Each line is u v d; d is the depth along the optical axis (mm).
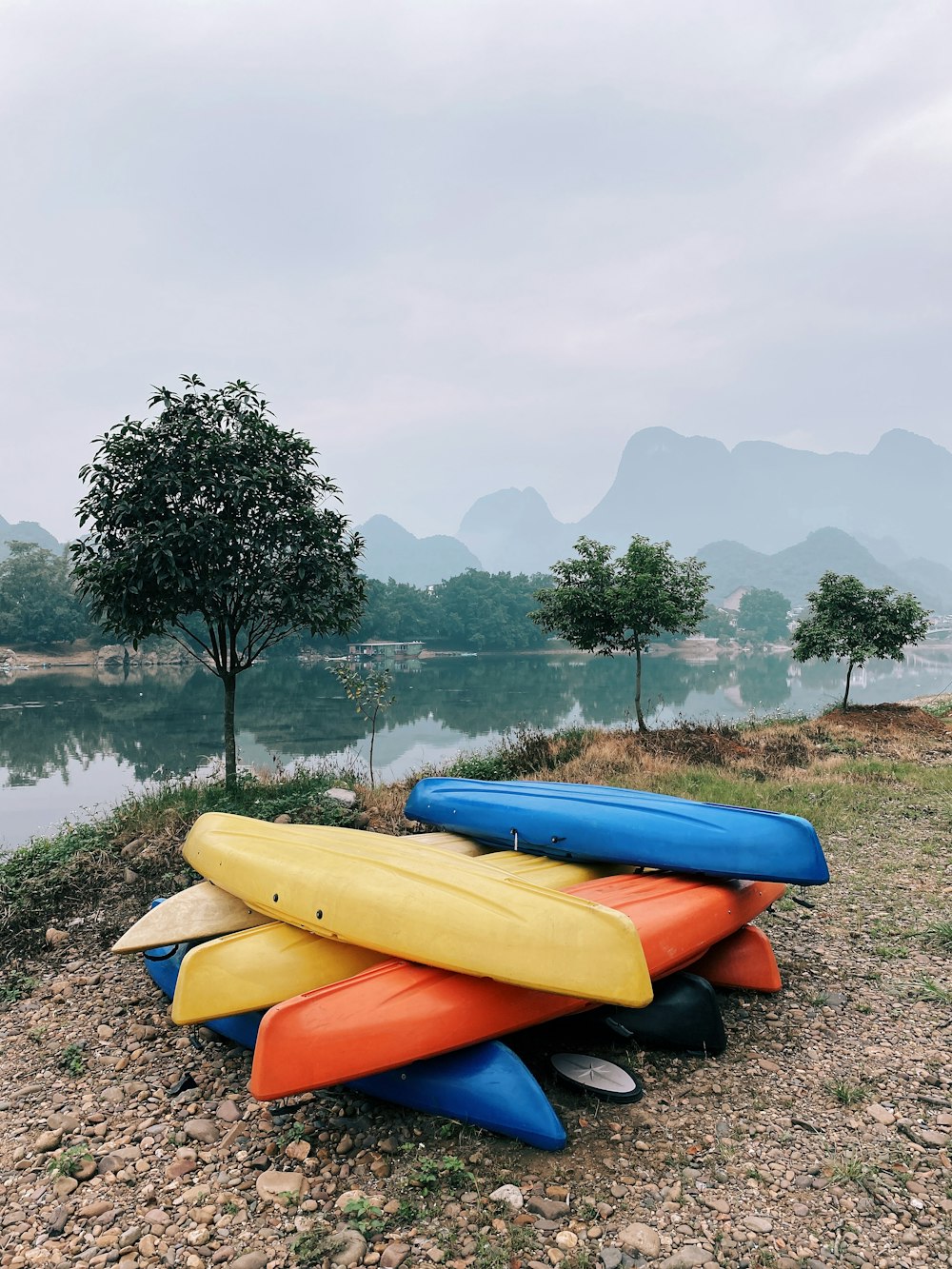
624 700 52469
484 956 3672
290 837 5207
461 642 146250
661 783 11633
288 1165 3393
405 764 22922
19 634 99562
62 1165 3406
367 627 127438
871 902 6652
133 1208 3172
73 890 6969
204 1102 3953
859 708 20641
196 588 8250
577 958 3570
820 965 5410
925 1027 4527
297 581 8867
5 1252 2963
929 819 9414
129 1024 4906
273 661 104375
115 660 96062
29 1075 4383
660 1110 3740
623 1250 2855
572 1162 3350
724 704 49344
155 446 8281
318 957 4121
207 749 27500
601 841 5336
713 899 4715
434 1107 3605
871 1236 2920
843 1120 3652
